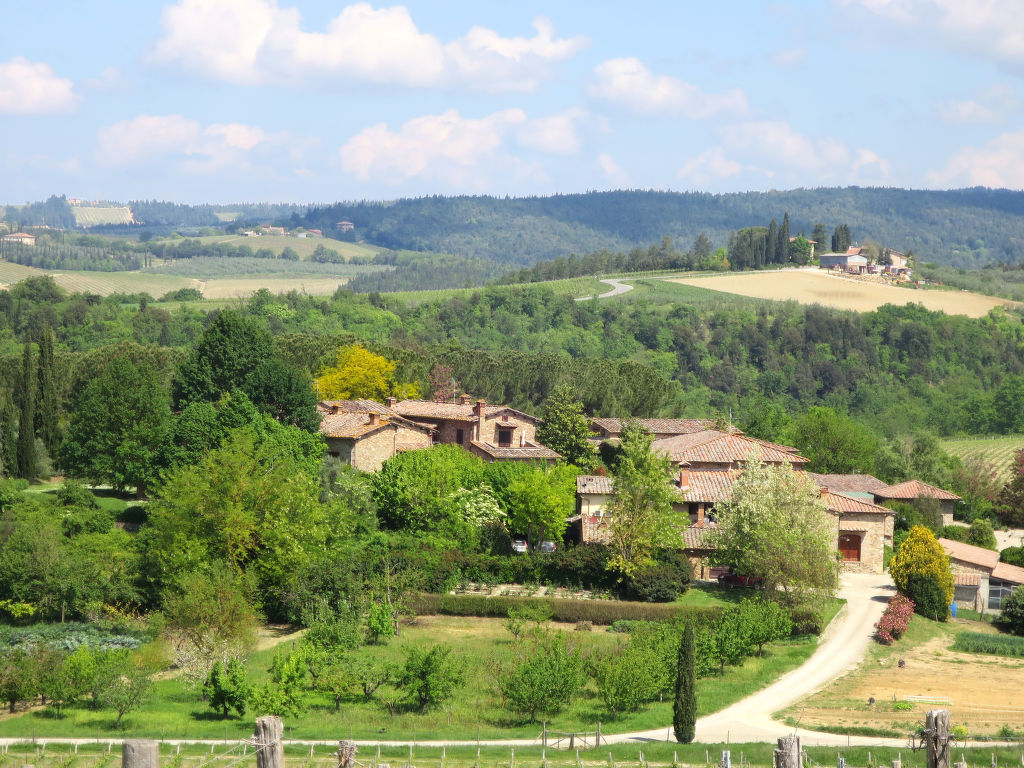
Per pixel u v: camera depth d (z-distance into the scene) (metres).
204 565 71.06
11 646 65.31
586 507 94.31
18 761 42.25
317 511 78.75
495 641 70.44
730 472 95.00
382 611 69.50
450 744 49.09
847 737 50.81
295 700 54.81
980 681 62.41
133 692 54.25
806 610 73.88
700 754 46.28
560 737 51.03
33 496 90.88
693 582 84.62
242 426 92.81
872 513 89.88
